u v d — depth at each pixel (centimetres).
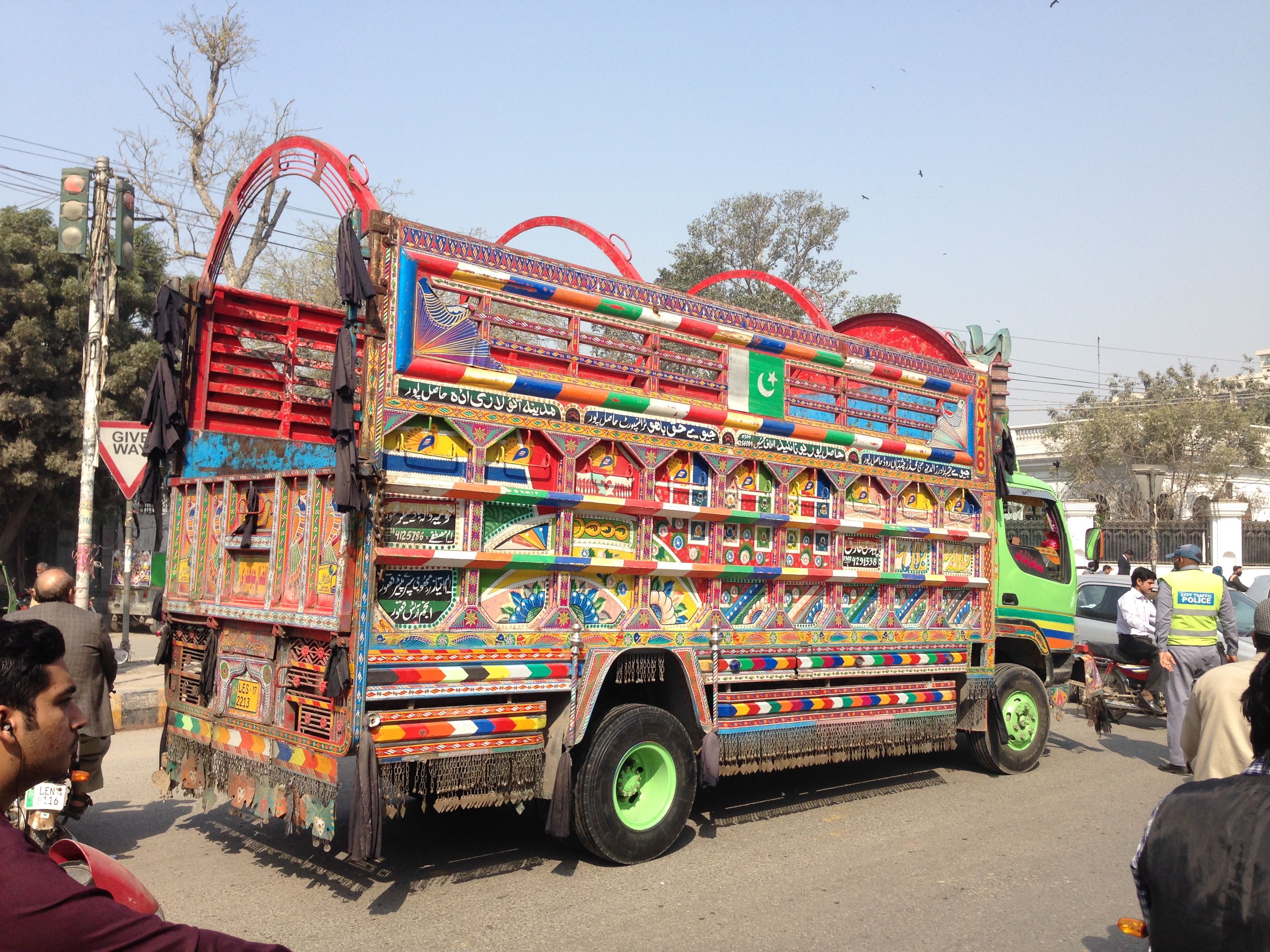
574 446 562
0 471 2175
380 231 488
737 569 636
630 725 561
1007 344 874
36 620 194
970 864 574
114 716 952
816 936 457
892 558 755
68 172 931
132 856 563
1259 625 360
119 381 2227
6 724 178
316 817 467
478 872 543
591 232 686
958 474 812
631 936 453
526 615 537
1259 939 197
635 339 615
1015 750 839
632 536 592
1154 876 218
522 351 544
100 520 2519
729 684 635
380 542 473
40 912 152
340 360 462
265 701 517
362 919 467
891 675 741
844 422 723
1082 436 3109
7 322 2186
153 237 2395
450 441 512
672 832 580
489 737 509
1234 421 2969
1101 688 945
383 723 468
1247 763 342
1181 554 848
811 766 860
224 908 477
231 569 564
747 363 664
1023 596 880
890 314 872
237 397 649
